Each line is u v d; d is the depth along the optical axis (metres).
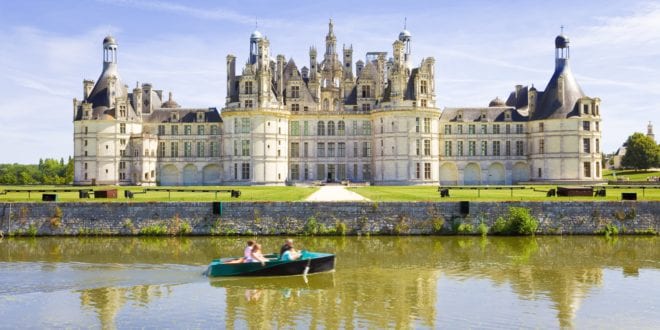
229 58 132.75
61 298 40.16
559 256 55.34
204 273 46.78
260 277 45.53
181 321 35.75
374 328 34.59
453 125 138.00
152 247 60.78
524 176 138.25
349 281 45.16
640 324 35.56
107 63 136.75
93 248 60.16
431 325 35.12
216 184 138.50
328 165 136.50
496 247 60.22
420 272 48.38
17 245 62.31
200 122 138.25
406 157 124.50
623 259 54.06
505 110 138.88
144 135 132.88
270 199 73.94
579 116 128.12
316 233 67.69
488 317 36.66
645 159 170.00
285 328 34.62
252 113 125.81
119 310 37.66
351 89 142.00
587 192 75.19
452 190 92.44
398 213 68.38
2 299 39.88
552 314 37.31
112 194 75.81
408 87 127.44
